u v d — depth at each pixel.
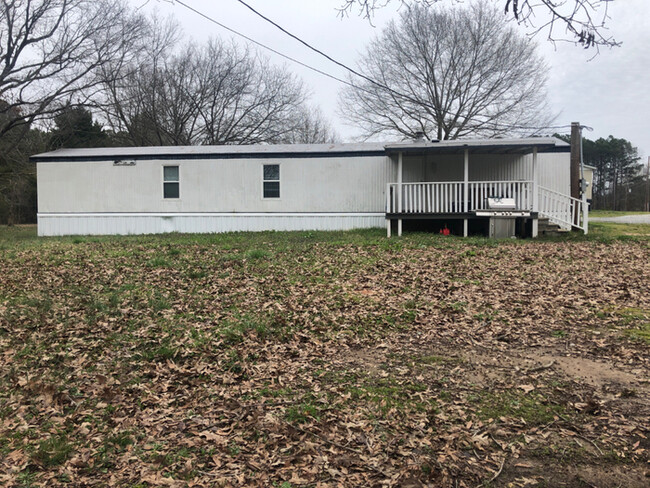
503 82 30.62
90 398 4.80
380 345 5.96
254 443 3.81
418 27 30.34
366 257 11.47
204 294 8.55
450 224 17.34
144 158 19.03
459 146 15.22
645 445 3.54
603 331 6.09
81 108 26.66
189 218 19.06
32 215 37.88
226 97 36.34
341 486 3.19
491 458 3.46
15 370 5.48
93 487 3.34
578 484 3.14
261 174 18.69
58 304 8.03
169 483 3.31
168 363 5.60
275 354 5.80
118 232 19.31
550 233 15.59
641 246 12.88
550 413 4.08
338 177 18.39
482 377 4.89
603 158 64.88
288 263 11.02
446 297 7.87
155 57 34.12
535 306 7.21
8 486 3.33
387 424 4.00
